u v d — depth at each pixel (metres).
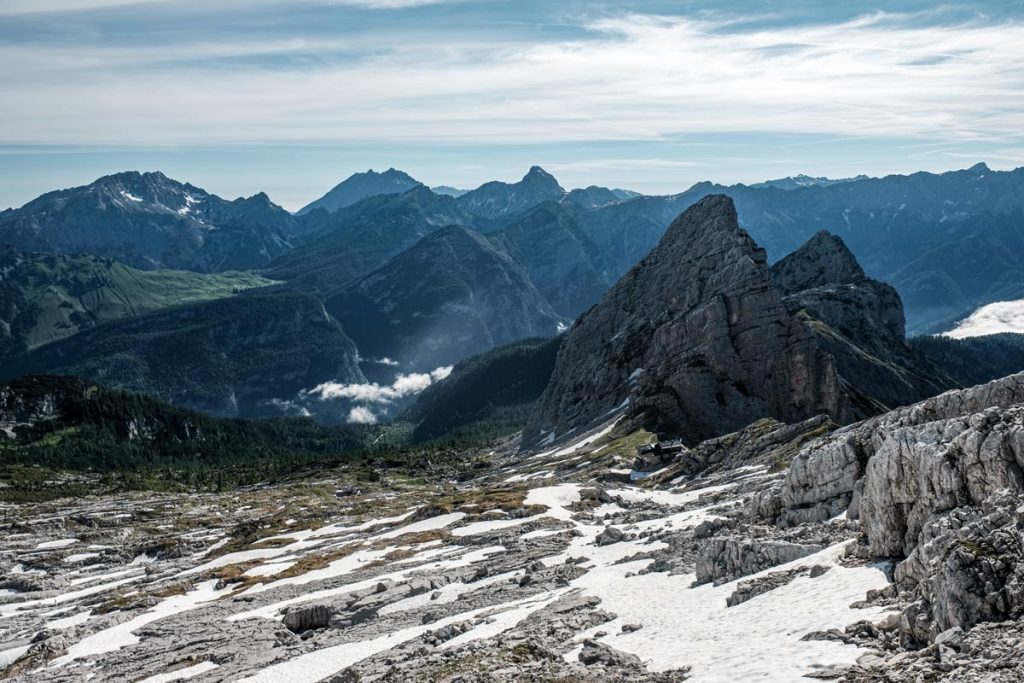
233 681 62.91
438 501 164.38
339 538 156.25
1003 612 32.66
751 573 55.88
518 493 147.62
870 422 67.81
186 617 102.69
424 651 56.41
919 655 32.31
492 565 93.88
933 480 44.97
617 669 41.03
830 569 48.88
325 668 61.84
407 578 96.88
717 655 39.72
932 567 36.84
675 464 159.00
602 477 158.38
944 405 60.47
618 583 67.88
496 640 53.94
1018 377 57.56
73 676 79.25
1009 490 40.03
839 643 36.66
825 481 64.62
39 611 143.12
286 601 100.56
